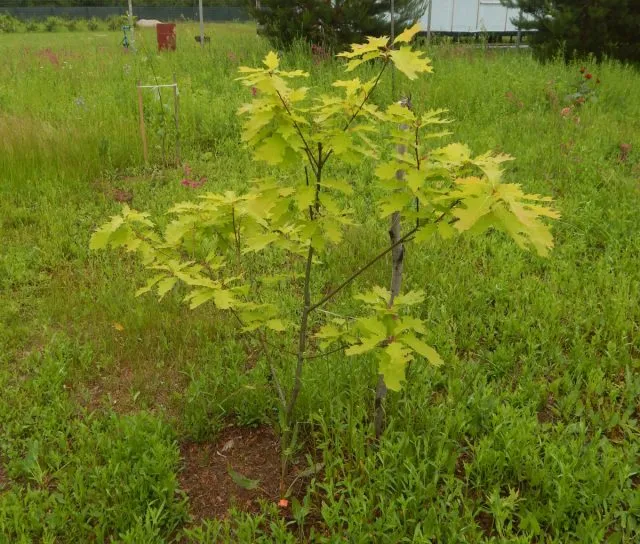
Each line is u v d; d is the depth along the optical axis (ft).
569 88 31.91
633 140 24.53
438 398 11.00
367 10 39.60
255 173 22.47
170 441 10.37
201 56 40.86
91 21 131.54
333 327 9.27
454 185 8.28
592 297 14.03
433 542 8.41
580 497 8.83
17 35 107.55
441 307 13.56
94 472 9.45
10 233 18.04
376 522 8.30
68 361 12.34
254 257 16.40
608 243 16.80
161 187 21.89
